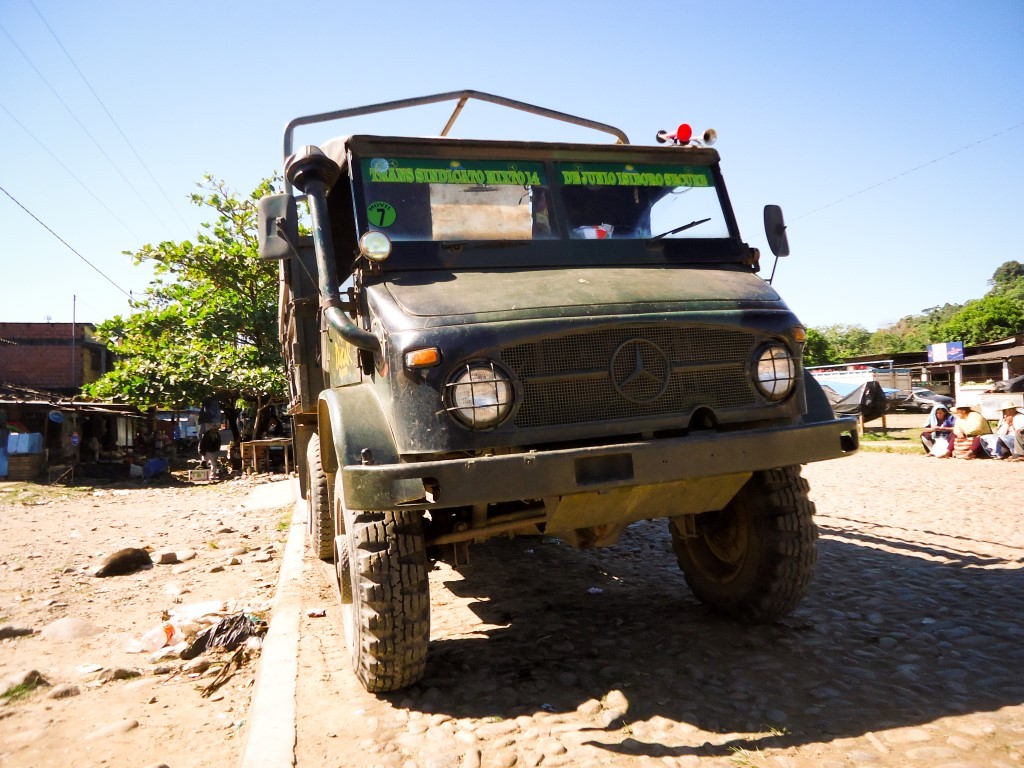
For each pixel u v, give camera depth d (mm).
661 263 4543
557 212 4496
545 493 3225
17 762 3324
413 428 3348
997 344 41719
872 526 7465
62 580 7035
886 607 4672
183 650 4809
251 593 6336
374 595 3521
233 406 24891
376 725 3361
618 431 3502
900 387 36406
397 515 3684
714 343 3746
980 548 6180
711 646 4113
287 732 3273
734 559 4496
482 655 4223
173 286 23406
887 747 2869
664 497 3756
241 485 17312
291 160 4207
